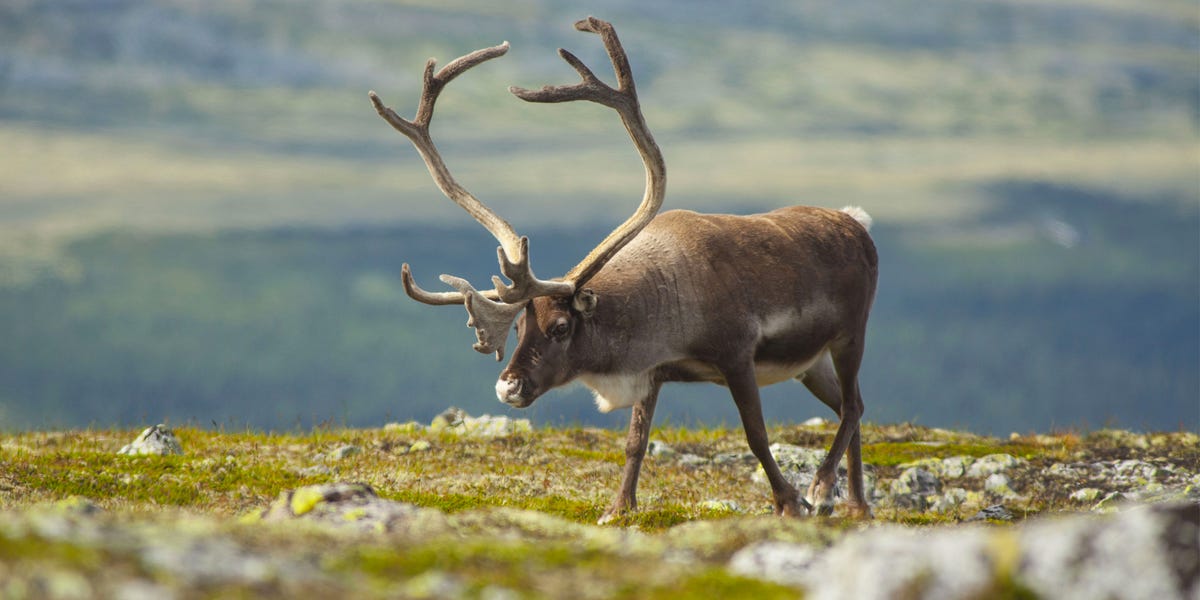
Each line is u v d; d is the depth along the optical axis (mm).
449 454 57500
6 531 17562
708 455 60719
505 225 43094
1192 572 16562
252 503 46750
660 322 41531
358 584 18016
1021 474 56625
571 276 41844
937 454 61844
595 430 68062
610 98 42156
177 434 62875
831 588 17938
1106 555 16891
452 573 19453
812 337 44125
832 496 44906
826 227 46031
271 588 16719
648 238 42938
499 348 41000
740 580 20000
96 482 48562
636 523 40906
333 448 57969
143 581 16109
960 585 16891
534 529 26328
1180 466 56219
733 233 43375
